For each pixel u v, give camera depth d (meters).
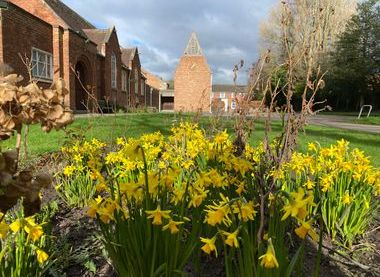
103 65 28.78
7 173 1.18
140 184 1.91
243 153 2.81
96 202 1.81
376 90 45.44
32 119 1.35
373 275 2.46
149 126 10.30
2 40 15.53
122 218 1.80
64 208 3.48
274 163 2.60
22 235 1.89
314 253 2.62
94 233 2.83
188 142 3.86
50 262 2.27
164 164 3.47
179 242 1.77
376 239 3.02
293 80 2.77
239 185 2.28
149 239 1.75
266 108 3.11
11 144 5.69
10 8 16.03
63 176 4.12
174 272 1.76
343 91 44.97
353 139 9.70
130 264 1.75
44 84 19.06
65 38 21.42
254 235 1.92
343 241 2.85
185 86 43.47
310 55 2.82
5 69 1.49
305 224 1.50
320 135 10.57
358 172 2.98
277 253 1.58
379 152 7.34
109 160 3.63
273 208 1.74
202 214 2.11
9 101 1.29
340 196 2.84
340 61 42.62
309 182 2.90
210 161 2.86
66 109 1.42
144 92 44.25
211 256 2.38
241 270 1.62
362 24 43.25
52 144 6.95
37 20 18.72
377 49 42.75
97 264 2.49
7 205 1.27
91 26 32.94
